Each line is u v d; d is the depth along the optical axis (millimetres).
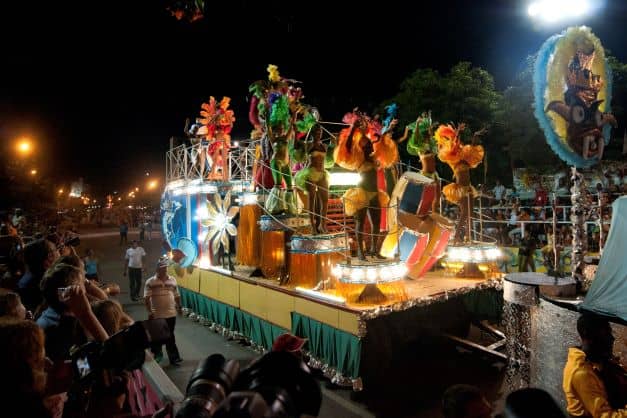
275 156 8820
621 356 4094
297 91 8984
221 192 10984
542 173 17266
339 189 11266
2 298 3398
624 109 16500
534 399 2264
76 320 3398
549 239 10664
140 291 14602
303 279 8078
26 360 2018
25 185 27734
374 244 7984
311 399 1509
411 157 18000
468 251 9016
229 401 1179
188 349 9008
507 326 5758
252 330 8938
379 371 7367
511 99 17172
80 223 54625
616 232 4348
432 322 8844
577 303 4793
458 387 2654
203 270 10883
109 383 2348
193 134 12008
